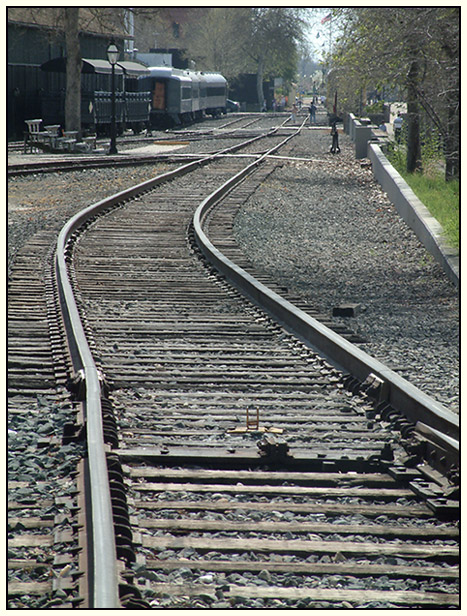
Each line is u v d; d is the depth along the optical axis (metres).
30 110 193.50
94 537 16.42
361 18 87.06
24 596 16.12
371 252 69.75
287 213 90.94
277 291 48.97
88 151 163.50
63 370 32.41
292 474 23.08
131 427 26.61
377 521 20.59
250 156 159.00
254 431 26.56
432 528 19.97
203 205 83.38
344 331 40.91
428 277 58.69
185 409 29.06
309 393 31.53
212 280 53.38
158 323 41.78
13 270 52.66
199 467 23.95
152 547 18.31
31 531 19.16
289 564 17.88
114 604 14.25
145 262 58.78
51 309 42.44
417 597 16.70
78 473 21.81
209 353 37.16
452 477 22.06
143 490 21.66
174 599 16.06
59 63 181.50
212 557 18.23
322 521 20.45
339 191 113.38
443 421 24.45
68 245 60.25
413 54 86.12
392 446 25.59
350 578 17.58
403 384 28.14
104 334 39.19
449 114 94.69
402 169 123.56
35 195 97.12
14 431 25.91
